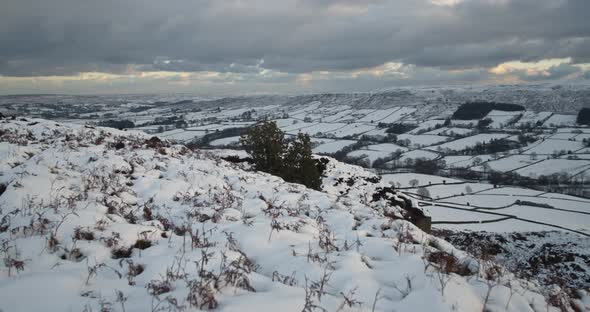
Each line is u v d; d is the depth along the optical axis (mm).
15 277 3834
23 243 4559
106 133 16797
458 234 21203
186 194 8172
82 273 4078
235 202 7914
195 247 5102
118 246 4969
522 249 17250
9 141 12391
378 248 5477
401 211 15359
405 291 4223
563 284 5371
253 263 4941
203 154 15711
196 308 3484
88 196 6820
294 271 4605
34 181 6777
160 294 3717
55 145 12445
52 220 5234
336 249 5445
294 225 6328
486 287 4434
